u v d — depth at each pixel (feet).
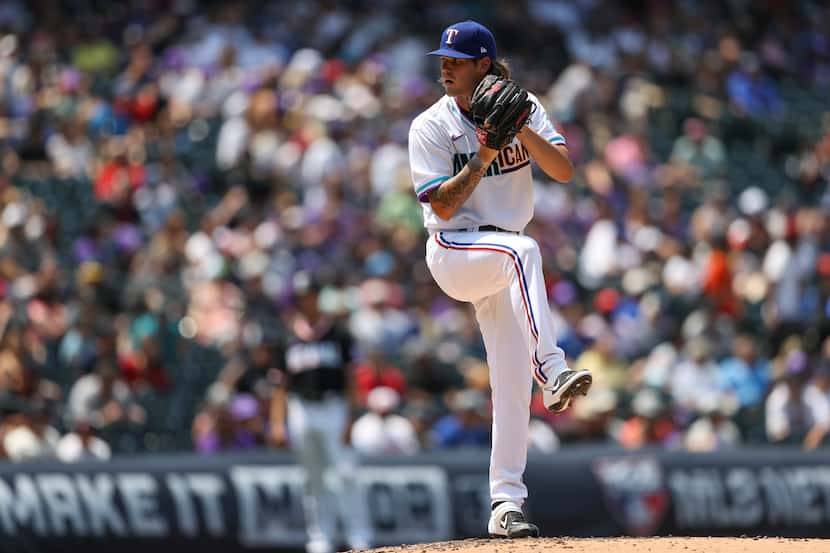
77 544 112.98
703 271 154.51
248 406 124.98
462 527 117.60
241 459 116.67
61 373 129.29
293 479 116.78
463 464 119.03
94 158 163.02
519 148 64.80
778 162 192.44
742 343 142.51
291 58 191.52
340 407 117.08
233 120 168.14
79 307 132.98
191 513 115.03
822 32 238.27
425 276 151.43
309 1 202.28
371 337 137.90
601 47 210.38
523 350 66.28
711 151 186.80
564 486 119.14
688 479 121.60
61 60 187.93
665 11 223.51
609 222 159.94
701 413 134.72
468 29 63.41
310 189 158.92
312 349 116.47
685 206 175.32
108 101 174.29
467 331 143.33
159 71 183.42
